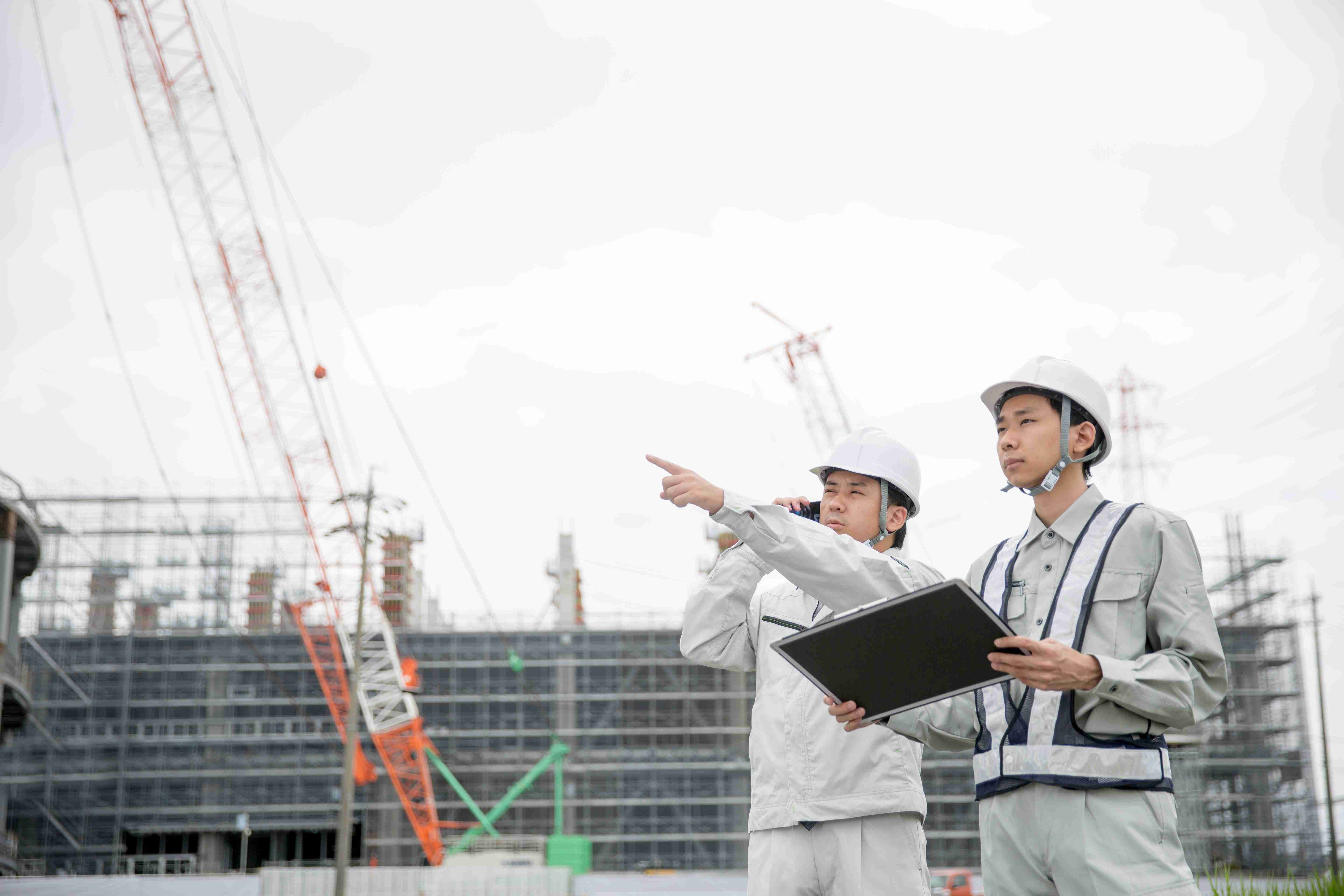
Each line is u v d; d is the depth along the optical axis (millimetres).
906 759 4199
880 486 4535
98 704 74062
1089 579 3314
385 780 73625
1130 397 84125
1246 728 74750
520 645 77750
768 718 4344
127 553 82562
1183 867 3133
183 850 77000
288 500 81688
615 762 75562
